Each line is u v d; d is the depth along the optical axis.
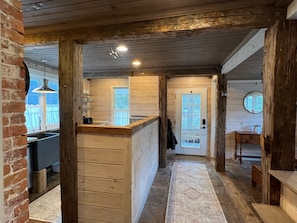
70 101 2.24
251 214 2.66
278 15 1.74
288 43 1.74
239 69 3.97
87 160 2.25
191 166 4.80
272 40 1.81
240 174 4.27
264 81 1.99
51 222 2.48
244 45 2.78
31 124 4.25
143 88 4.88
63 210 2.31
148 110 4.86
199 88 5.76
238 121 5.56
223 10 1.82
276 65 1.78
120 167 2.16
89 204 2.27
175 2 1.73
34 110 4.33
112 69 4.84
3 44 1.17
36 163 3.37
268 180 1.89
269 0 1.70
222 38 2.57
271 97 1.83
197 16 1.88
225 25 1.83
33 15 1.97
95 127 2.19
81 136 2.25
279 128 1.80
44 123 4.58
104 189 2.22
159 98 4.73
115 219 2.20
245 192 3.37
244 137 5.08
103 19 2.07
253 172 3.57
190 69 4.52
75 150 2.26
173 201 3.03
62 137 2.27
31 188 3.39
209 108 5.72
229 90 5.57
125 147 2.14
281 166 1.82
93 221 2.26
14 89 1.25
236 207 2.86
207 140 5.76
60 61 2.27
